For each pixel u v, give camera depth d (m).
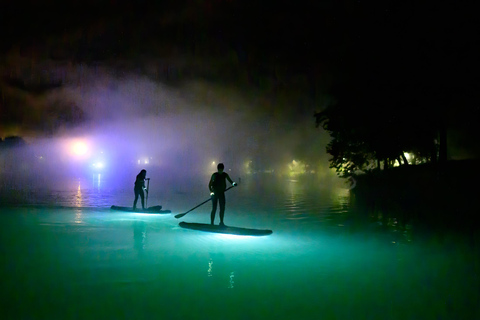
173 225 11.74
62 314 4.61
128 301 5.06
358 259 7.44
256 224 12.31
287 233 10.46
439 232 10.31
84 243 8.84
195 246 8.60
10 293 5.34
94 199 20.80
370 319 4.55
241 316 4.60
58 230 10.63
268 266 6.89
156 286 5.69
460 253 7.88
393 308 4.89
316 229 11.20
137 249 8.24
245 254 7.85
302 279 6.11
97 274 6.28
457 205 13.66
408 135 19.00
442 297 5.30
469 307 4.92
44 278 6.04
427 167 19.56
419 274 6.41
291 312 4.74
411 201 16.73
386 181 21.03
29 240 9.12
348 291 5.54
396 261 7.29
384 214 14.62
